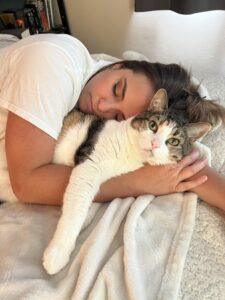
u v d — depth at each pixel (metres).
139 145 0.88
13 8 1.81
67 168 0.87
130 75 0.96
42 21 1.87
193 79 1.25
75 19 1.92
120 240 0.78
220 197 0.87
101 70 1.02
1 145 0.91
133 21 1.82
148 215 0.84
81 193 0.79
